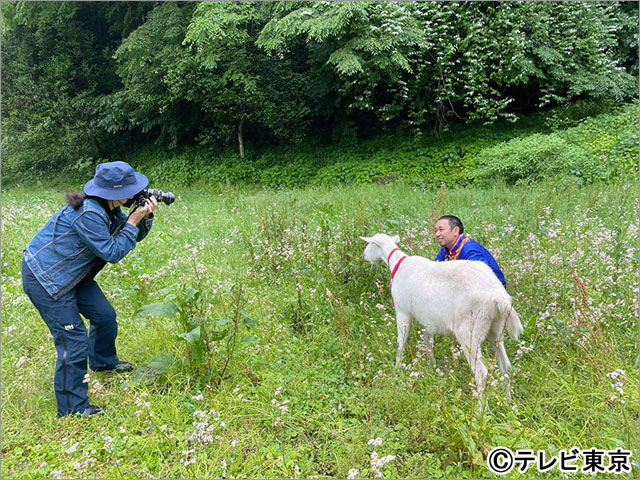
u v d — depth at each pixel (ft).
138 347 12.86
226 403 10.50
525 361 11.30
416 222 22.30
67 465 8.56
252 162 50.26
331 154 48.49
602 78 40.50
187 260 18.53
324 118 54.75
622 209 20.56
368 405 10.35
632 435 8.61
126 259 18.11
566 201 23.49
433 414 9.51
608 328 12.08
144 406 9.56
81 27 58.70
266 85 48.65
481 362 9.62
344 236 16.92
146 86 49.75
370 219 20.88
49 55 58.23
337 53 38.34
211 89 47.24
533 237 15.31
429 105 44.34
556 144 33.12
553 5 42.39
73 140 57.06
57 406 10.39
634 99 42.24
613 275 14.32
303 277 16.07
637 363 10.87
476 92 43.98
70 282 10.08
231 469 8.71
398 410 10.03
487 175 34.81
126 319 14.39
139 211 10.66
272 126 49.90
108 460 8.90
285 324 13.93
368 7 38.52
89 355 11.74
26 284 9.93
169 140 60.08
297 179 44.62
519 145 34.94
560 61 41.68
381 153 43.88
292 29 37.58
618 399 9.32
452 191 31.73
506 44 39.96
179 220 26.66
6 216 25.49
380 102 48.62
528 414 9.75
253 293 15.60
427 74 43.06
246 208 29.19
